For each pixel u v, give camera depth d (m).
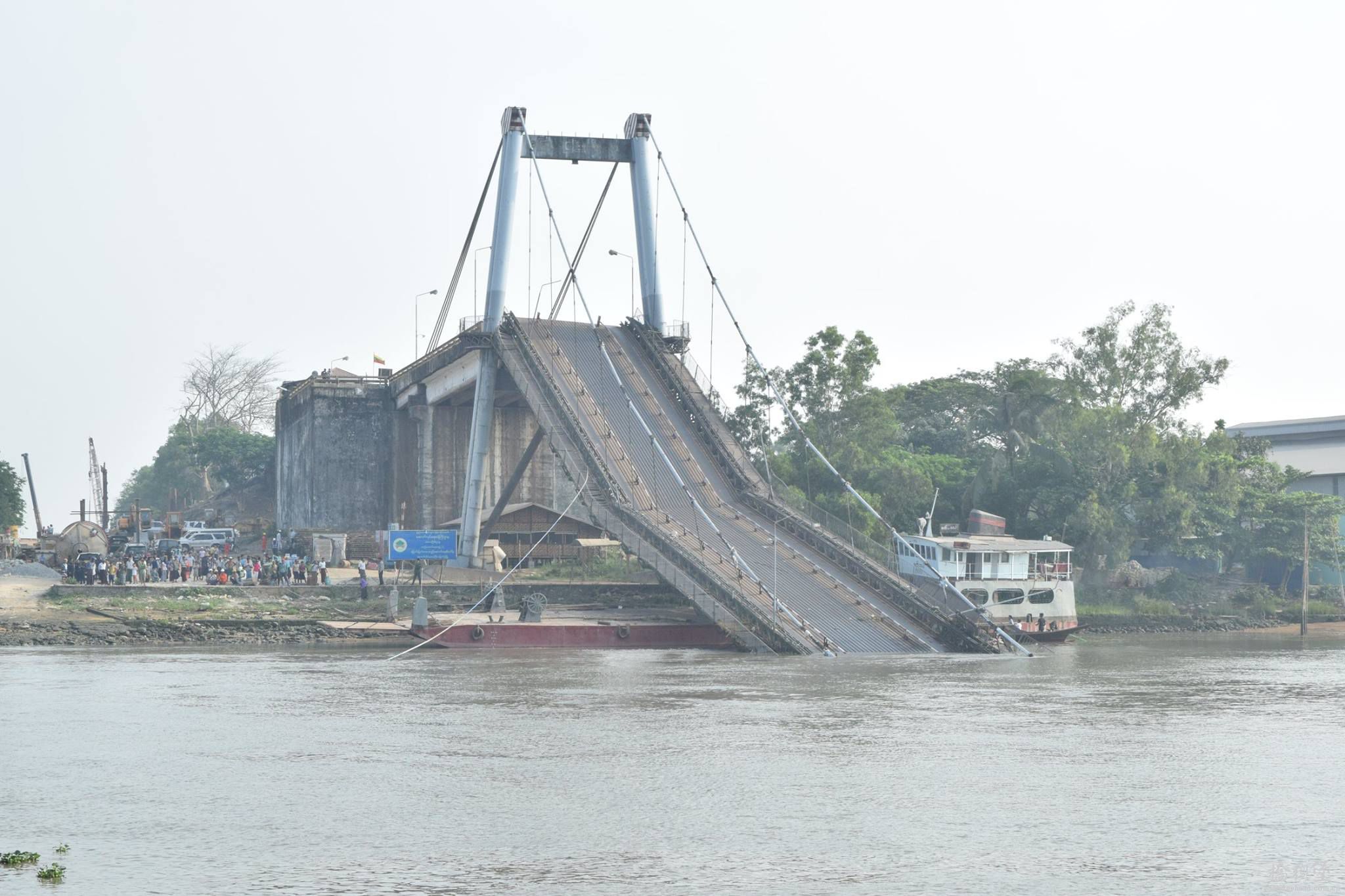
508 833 65.12
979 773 81.06
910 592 161.50
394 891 55.25
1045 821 68.62
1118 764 84.50
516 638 162.88
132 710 104.12
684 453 187.12
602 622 168.25
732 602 154.38
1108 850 62.84
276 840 63.53
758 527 174.62
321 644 162.50
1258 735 96.38
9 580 185.75
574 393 190.62
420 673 130.62
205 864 59.38
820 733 95.12
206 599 175.62
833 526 176.00
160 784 76.12
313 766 81.69
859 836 64.94
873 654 152.00
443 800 72.19
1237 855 62.00
